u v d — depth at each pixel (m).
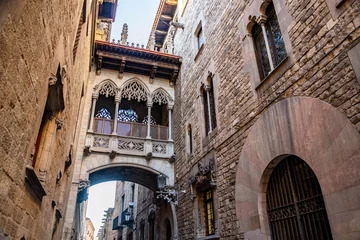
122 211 28.38
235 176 7.98
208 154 10.09
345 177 4.39
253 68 7.80
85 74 11.90
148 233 18.41
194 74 12.97
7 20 2.21
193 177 10.87
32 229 4.60
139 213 21.89
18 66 2.67
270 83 6.87
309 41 5.66
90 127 13.85
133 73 15.99
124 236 27.50
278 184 6.50
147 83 16.02
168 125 16.22
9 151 2.75
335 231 4.49
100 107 17.00
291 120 5.81
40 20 3.17
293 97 5.84
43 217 5.53
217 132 9.62
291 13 6.32
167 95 16.12
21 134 3.08
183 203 12.38
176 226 12.89
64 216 10.60
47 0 3.33
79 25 7.20
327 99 5.02
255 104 7.43
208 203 10.41
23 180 3.44
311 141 5.20
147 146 14.30
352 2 4.71
